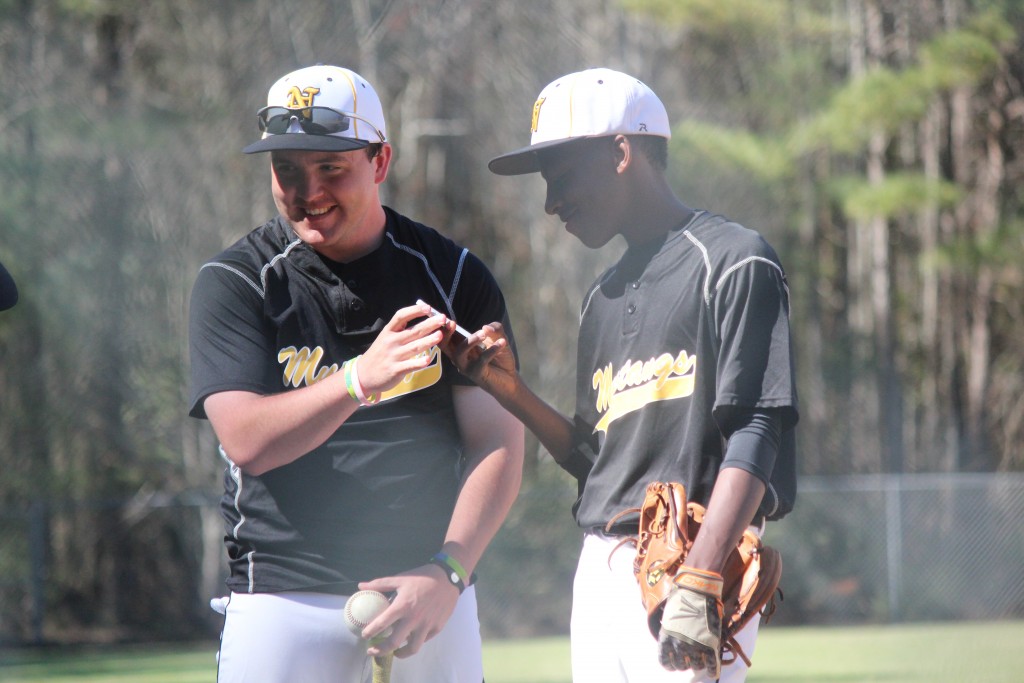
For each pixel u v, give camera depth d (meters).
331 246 10.87
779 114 78.31
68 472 65.25
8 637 56.66
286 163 10.59
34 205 65.50
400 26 69.38
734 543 9.57
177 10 68.62
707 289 10.34
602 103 10.91
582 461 11.69
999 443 80.94
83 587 60.69
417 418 11.05
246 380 10.58
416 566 10.98
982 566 62.56
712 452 10.39
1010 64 83.00
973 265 77.62
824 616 62.16
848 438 79.06
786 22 76.31
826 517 63.19
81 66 68.25
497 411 11.41
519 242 72.31
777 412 9.84
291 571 10.81
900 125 78.44
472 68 71.44
